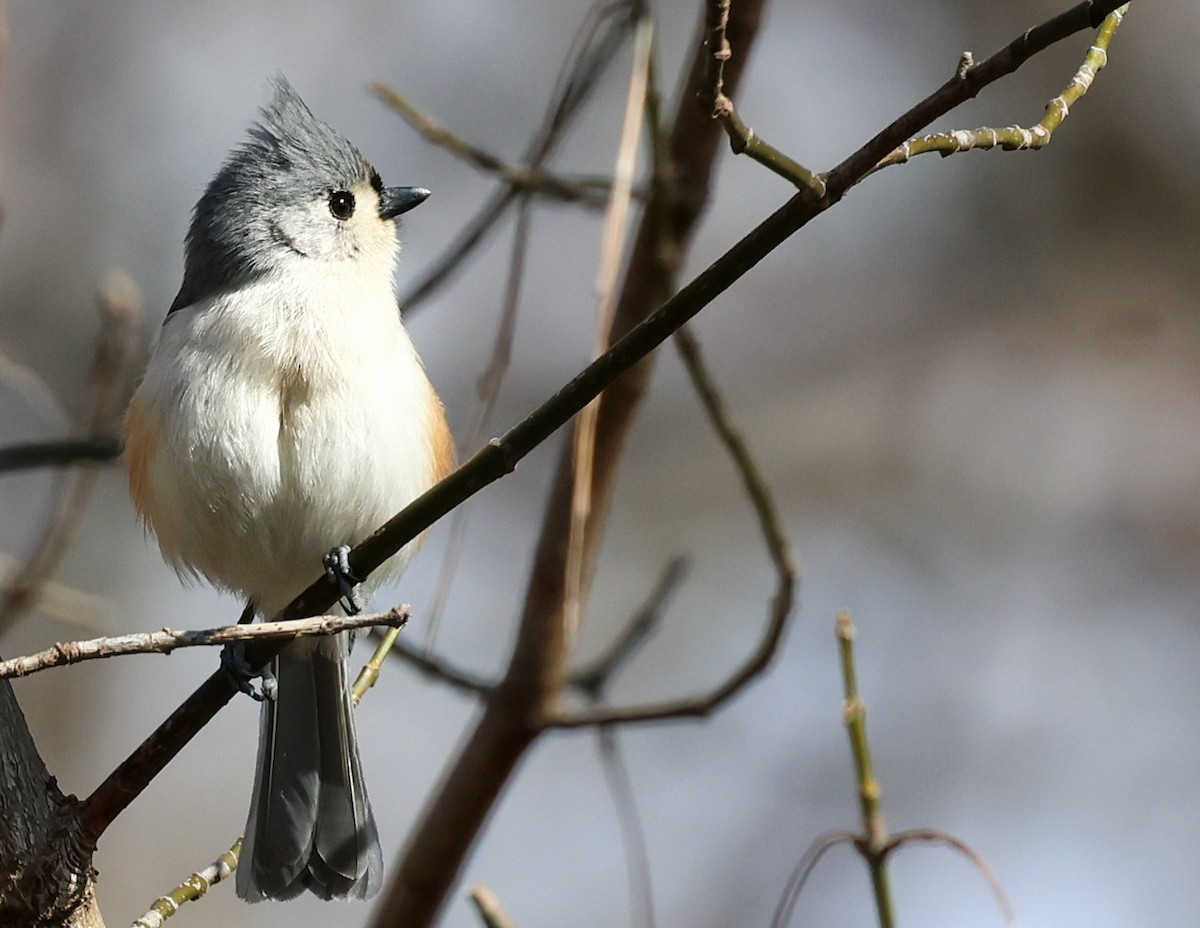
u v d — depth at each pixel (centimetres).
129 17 1315
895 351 1364
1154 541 1273
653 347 495
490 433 1305
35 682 1191
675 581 830
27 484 1187
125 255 1279
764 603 1269
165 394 704
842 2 1391
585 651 1251
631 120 697
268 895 682
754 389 1359
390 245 766
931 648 1244
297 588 759
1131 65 1350
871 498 1313
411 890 756
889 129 466
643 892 768
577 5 1344
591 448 738
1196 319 1326
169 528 725
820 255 1401
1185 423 1299
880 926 609
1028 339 1345
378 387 716
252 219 737
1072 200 1360
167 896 545
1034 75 1352
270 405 705
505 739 754
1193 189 1341
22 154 1274
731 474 1321
